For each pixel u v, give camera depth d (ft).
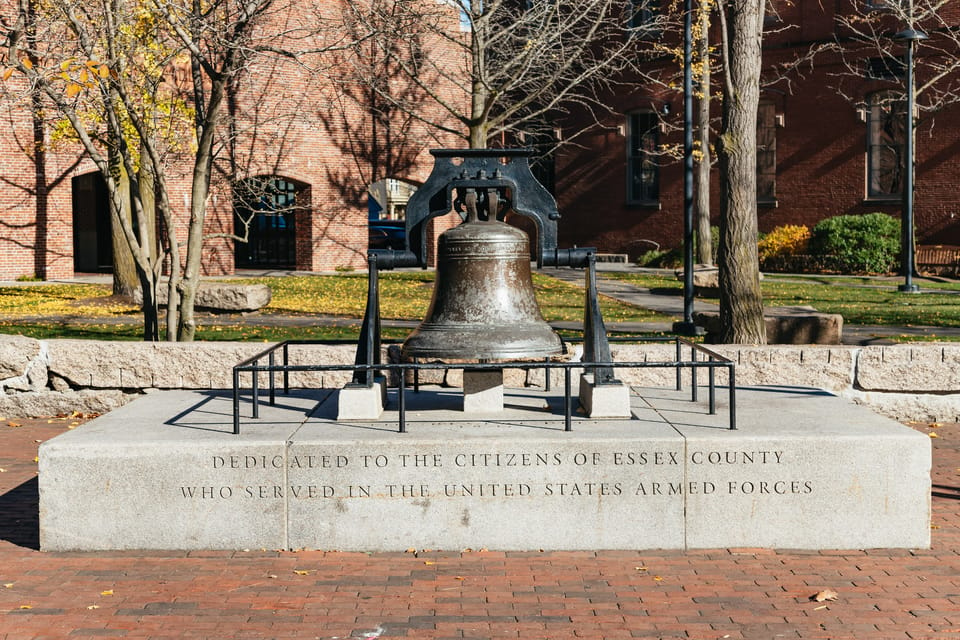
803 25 119.96
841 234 112.06
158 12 42.83
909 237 87.71
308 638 17.99
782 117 121.90
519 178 25.50
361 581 20.81
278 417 25.44
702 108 101.96
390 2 94.02
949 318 65.57
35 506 26.50
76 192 128.77
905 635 18.12
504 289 24.90
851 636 18.08
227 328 60.70
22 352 36.99
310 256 120.16
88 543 22.80
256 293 69.10
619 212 135.03
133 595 20.08
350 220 122.01
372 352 25.13
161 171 43.11
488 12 84.17
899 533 22.74
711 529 22.72
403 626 18.52
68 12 40.50
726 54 45.96
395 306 75.00
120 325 61.82
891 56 109.50
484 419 24.90
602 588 20.40
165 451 22.59
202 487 22.66
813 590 20.27
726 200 46.39
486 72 88.99
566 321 63.87
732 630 18.34
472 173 25.50
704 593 20.13
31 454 32.14
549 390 29.94
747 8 45.57
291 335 57.31
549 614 19.07
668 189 130.62
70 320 64.90
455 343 23.98
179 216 107.55
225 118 60.08
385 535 22.65
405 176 124.67
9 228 103.30
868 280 101.45
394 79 120.16
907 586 20.52
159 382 36.47
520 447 22.53
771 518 22.72
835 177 119.24
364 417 24.77
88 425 24.62
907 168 88.74
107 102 43.01
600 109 134.72
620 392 24.80
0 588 20.52
